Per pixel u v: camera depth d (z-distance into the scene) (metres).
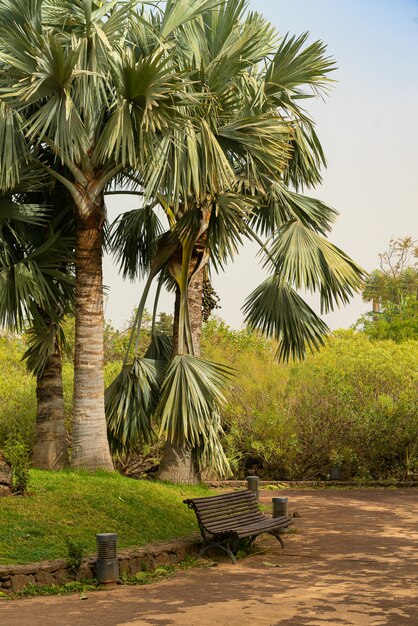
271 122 11.35
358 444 17.17
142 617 6.13
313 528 10.81
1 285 11.27
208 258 13.33
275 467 17.28
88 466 11.52
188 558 8.62
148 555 8.12
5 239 12.25
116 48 11.09
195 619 6.05
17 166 10.55
